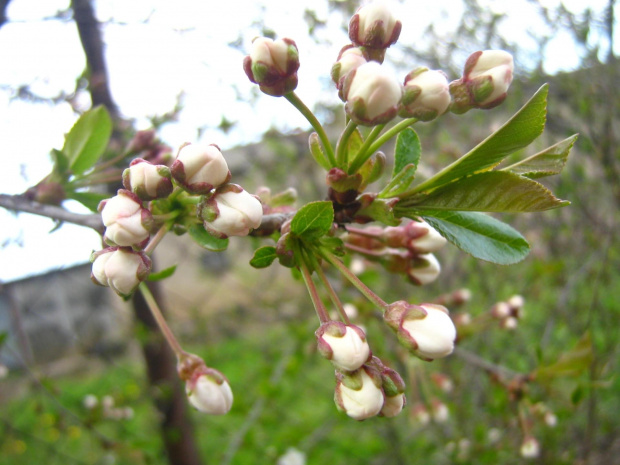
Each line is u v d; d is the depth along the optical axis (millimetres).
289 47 89
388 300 335
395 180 92
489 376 191
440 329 86
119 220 84
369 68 83
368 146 90
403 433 340
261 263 90
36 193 124
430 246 117
